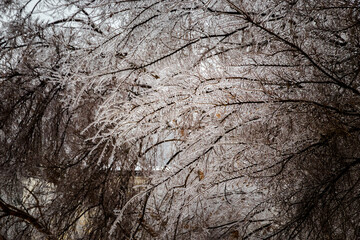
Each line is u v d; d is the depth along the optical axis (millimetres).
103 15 3555
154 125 2885
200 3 3150
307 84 2553
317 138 2469
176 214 3223
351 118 2438
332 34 2670
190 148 2904
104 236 4469
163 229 3904
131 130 2904
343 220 2514
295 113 2420
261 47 2699
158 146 4910
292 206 2680
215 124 2818
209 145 2635
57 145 5152
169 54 2895
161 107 2684
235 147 2664
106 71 3020
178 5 3092
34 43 4766
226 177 2748
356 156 2498
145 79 3994
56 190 5023
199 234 3754
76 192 4750
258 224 3760
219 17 3010
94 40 4391
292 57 2561
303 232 2637
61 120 5168
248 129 2762
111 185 4738
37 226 4867
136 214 4449
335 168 2471
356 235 2469
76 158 5148
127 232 4367
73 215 4750
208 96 2605
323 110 2291
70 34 4547
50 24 4594
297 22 2719
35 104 5223
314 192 2447
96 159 4785
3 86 4902
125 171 4809
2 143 5148
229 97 2537
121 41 3299
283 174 2627
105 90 4641
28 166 5148
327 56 2650
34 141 5062
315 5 2506
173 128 3484
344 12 2650
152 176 3000
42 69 4703
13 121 5082
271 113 2457
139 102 2705
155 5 3197
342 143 2463
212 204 3928
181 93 2637
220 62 2818
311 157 2508
